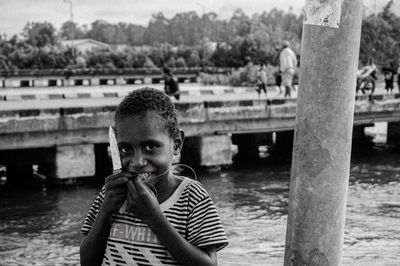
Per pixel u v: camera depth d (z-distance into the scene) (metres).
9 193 17.11
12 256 11.25
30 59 69.81
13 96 26.86
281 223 13.23
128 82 60.97
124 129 2.31
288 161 22.56
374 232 12.15
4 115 17.42
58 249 11.68
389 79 28.48
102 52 74.38
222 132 20.34
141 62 71.12
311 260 3.41
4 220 13.98
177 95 23.08
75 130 17.91
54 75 55.09
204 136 20.02
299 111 3.43
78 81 57.31
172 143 2.39
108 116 18.16
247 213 14.25
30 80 54.59
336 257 3.45
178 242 2.23
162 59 71.19
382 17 44.44
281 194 16.52
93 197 16.38
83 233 2.54
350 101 3.38
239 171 20.34
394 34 44.34
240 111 20.34
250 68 47.84
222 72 57.09
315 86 3.35
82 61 69.44
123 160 2.35
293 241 3.47
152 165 2.31
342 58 3.32
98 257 2.39
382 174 19.23
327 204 3.39
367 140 27.17
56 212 14.73
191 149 20.64
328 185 3.38
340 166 3.39
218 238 2.30
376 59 43.75
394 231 12.20
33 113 17.81
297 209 3.45
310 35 3.35
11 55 70.62
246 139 23.78
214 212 2.34
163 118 2.32
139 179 2.27
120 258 2.33
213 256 2.30
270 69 44.94
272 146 25.39
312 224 3.40
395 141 25.88
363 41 44.44
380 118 23.38
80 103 24.62
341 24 3.29
